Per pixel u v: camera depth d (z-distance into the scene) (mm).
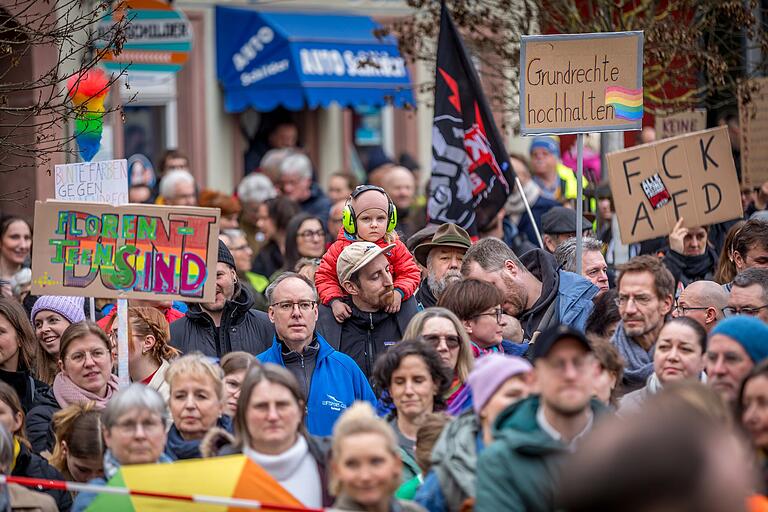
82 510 14391
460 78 26016
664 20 32031
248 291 22438
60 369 19656
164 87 51406
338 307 21297
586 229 27500
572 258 23734
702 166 24844
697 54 30984
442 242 23016
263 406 14141
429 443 14883
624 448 6766
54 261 19016
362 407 12766
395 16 55094
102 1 23578
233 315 22172
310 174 40469
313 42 51625
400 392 15891
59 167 21672
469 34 34219
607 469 6742
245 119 53750
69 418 16609
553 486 11578
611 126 23078
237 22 52594
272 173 43344
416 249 23625
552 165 37375
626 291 18516
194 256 18938
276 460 14125
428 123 57125
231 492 13727
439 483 13484
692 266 25172
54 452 16906
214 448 14922
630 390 18203
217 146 52906
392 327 21344
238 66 52469
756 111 31359
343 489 12570
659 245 29781
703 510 6609
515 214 33562
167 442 15812
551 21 32812
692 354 15992
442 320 17031
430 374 15969
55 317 21469
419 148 57000
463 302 18422
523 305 20812
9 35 24375
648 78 32344
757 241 22203
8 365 19484
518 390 13305
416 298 23359
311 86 50750
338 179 39531
